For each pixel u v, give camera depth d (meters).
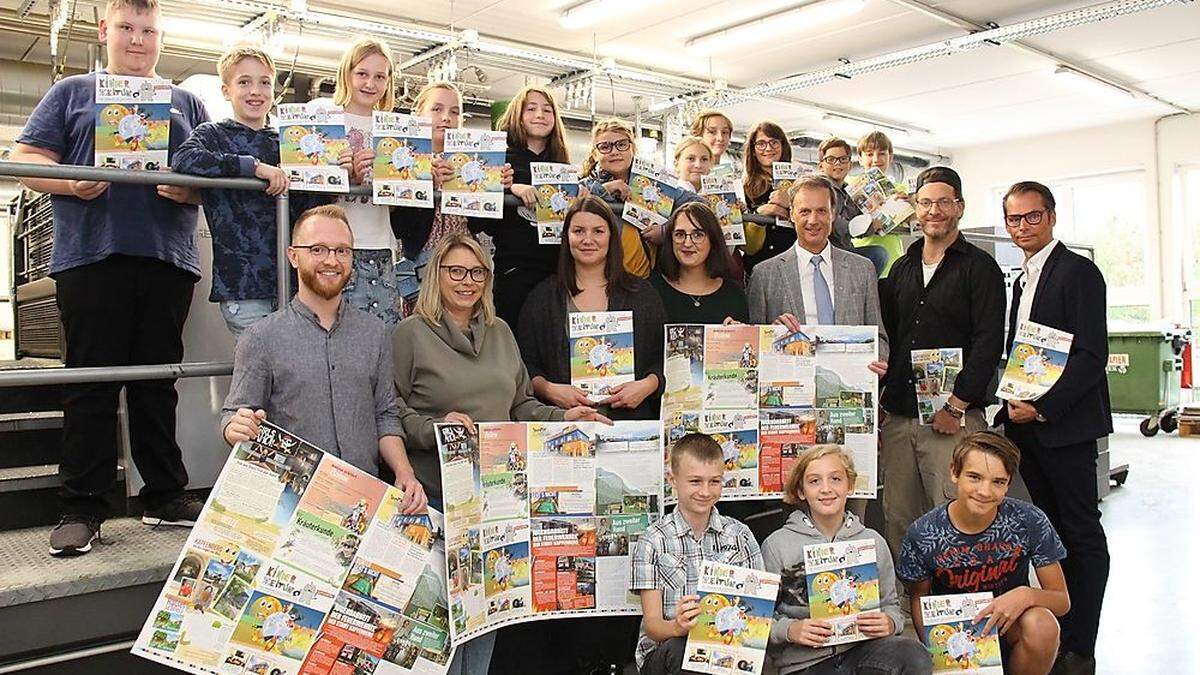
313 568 2.03
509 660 2.86
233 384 2.07
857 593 2.37
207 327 3.00
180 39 7.11
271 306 2.43
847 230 3.85
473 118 9.26
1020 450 3.21
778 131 3.76
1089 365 3.00
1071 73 8.71
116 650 2.13
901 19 7.32
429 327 2.41
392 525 2.12
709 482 2.45
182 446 2.91
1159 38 7.82
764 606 2.26
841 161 3.96
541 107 3.14
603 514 2.46
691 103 9.41
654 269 3.04
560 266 2.74
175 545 2.39
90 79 2.49
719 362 2.85
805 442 2.92
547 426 2.43
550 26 7.41
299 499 2.03
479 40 7.29
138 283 2.53
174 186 2.28
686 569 2.44
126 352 2.52
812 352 2.94
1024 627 2.55
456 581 2.17
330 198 2.53
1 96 6.57
